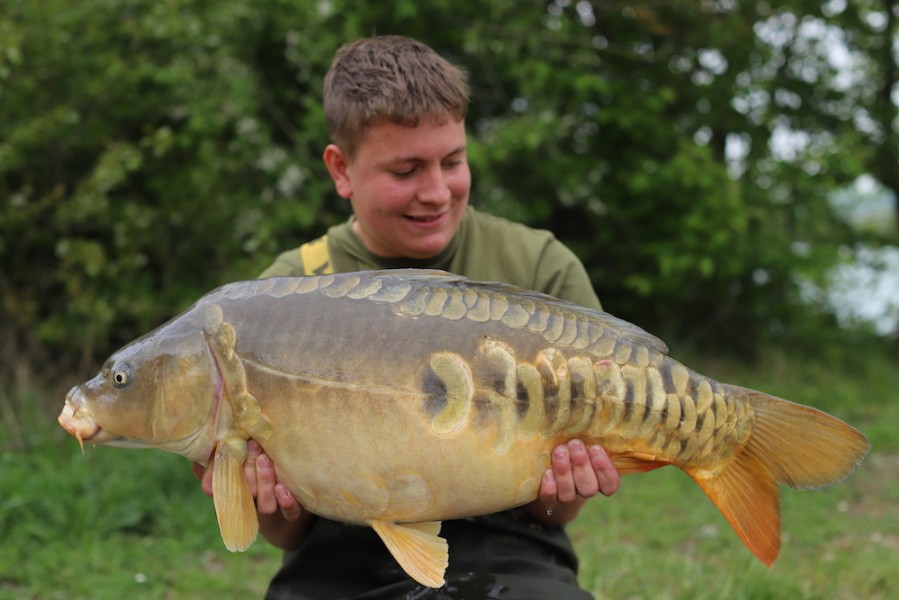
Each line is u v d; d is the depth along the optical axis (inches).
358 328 67.3
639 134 258.1
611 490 69.7
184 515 154.5
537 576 76.5
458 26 247.9
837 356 276.1
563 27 250.1
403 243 83.4
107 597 126.9
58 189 192.5
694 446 70.2
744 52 267.0
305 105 230.1
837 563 138.0
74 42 198.4
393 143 80.0
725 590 121.8
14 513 147.6
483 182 237.9
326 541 80.4
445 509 68.0
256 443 68.5
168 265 215.0
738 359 279.0
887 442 207.8
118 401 69.6
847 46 302.4
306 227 223.1
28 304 197.0
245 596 132.4
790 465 70.3
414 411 66.2
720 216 248.8
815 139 276.7
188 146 215.3
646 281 257.1
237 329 68.2
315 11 226.1
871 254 306.7
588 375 68.1
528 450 67.9
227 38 223.6
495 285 69.5
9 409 180.2
